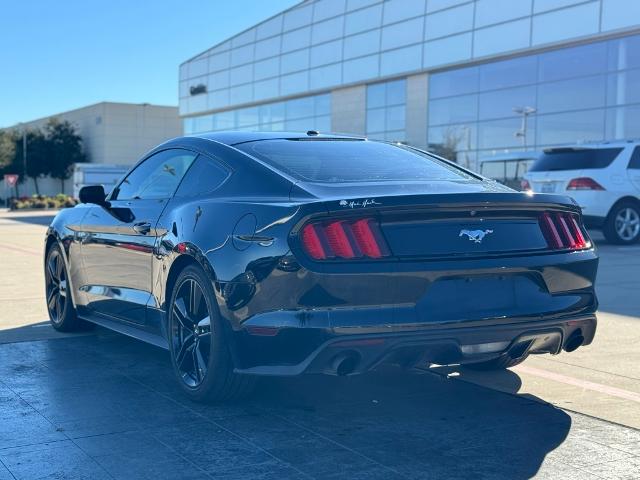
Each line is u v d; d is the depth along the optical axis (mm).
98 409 4215
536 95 25125
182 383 4410
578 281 4184
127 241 5074
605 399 4484
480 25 26859
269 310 3770
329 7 33906
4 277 10195
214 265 4027
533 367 5250
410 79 30016
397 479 3283
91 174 39531
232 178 4402
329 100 34312
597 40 23109
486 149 27000
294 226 3699
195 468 3385
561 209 4199
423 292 3754
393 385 4754
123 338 6109
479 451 3625
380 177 4340
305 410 4238
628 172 14289
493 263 3865
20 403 4312
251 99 39188
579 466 3443
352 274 3639
